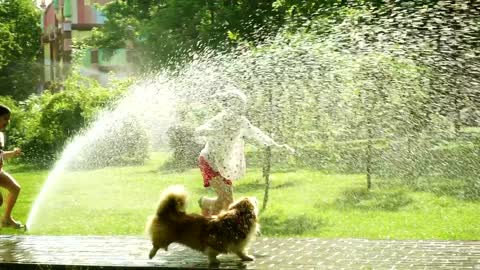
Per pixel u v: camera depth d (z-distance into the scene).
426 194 16.70
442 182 18.09
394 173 19.52
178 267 8.16
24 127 34.31
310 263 8.42
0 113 11.87
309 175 20.31
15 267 8.67
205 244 8.28
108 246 9.74
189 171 24.39
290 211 15.05
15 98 87.31
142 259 8.71
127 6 53.31
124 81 33.66
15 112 34.88
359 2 23.17
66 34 75.06
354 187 17.94
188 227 8.37
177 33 39.88
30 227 14.13
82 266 8.42
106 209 16.50
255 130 10.35
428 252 9.05
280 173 21.03
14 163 32.56
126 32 53.59
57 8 81.62
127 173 24.61
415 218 13.90
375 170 20.06
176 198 8.50
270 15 33.00
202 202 10.30
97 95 33.44
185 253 9.05
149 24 41.31
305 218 14.17
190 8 39.31
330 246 9.55
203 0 39.12
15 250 9.61
